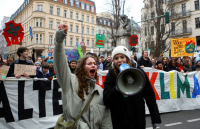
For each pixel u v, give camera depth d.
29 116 3.45
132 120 1.73
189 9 28.48
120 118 1.75
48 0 33.94
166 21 10.53
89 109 1.57
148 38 25.05
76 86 1.55
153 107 1.83
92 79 1.61
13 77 3.36
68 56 9.86
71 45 38.22
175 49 8.06
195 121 3.96
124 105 1.74
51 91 3.74
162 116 4.38
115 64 1.86
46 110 3.64
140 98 1.77
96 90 1.64
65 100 1.52
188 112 4.71
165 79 4.80
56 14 35.47
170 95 4.81
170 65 5.88
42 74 4.20
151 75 4.71
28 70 3.55
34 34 33.06
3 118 3.23
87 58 1.64
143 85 1.44
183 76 5.05
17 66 3.45
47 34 33.88
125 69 1.45
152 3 23.67
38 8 33.50
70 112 1.48
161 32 22.14
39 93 3.60
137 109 1.74
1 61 3.35
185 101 5.02
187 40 7.86
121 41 12.01
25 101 3.44
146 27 25.73
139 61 5.48
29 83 3.52
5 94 3.28
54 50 1.40
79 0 40.34
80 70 1.59
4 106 3.25
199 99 5.13
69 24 37.81
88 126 1.51
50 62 5.43
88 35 41.41
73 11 38.47
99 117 1.58
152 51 22.52
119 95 1.65
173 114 4.54
